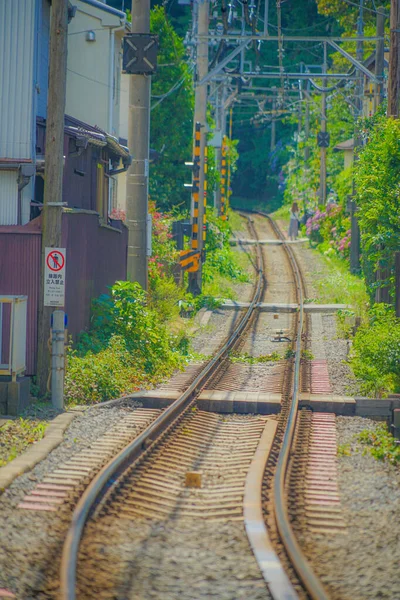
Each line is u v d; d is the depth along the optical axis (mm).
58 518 22766
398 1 57688
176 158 121875
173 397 40125
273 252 123812
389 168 55188
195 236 85688
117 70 81250
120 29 76688
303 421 37094
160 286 69938
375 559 20391
